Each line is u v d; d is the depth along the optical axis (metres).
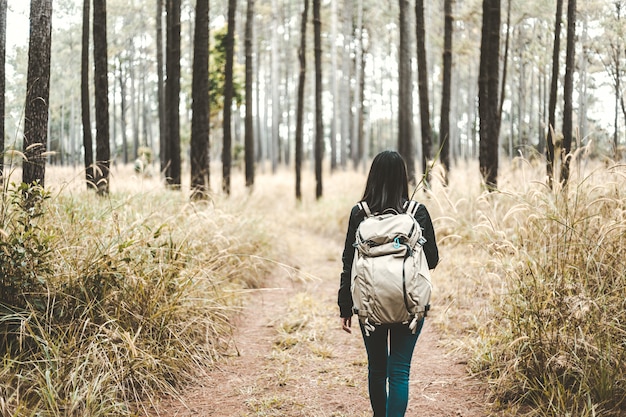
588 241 4.12
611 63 7.66
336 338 5.26
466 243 6.92
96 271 4.02
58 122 13.47
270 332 5.49
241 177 19.03
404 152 13.02
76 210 4.93
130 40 20.61
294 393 3.96
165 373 4.00
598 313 3.64
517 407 3.48
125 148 24.16
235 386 4.08
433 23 16.97
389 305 2.66
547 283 3.89
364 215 2.90
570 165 5.04
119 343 3.83
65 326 3.73
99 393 3.29
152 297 4.31
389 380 2.80
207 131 9.20
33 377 3.29
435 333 5.19
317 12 15.32
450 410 3.58
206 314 4.96
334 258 9.81
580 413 3.19
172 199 7.11
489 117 8.19
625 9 7.45
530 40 12.63
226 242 6.57
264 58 38.16
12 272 3.71
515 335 3.88
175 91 10.23
